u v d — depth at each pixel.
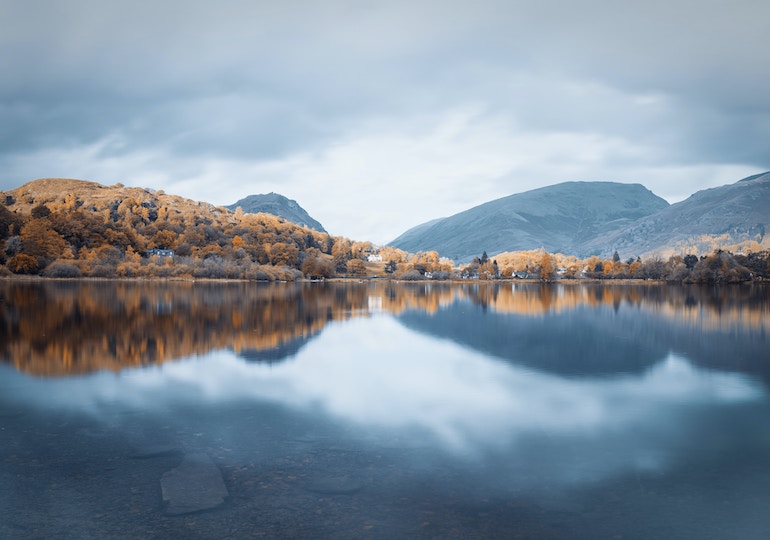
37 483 17.62
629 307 106.12
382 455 20.42
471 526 14.73
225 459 19.94
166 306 89.56
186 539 13.90
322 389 31.83
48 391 30.80
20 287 141.88
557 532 14.43
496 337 57.88
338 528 14.52
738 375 36.94
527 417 26.02
